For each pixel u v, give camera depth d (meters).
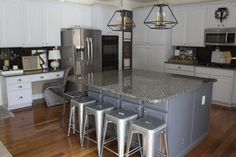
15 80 4.46
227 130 3.65
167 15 5.74
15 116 4.23
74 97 3.47
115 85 2.89
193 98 2.92
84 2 5.59
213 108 4.81
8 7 4.33
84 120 3.06
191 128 2.98
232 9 4.75
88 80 3.25
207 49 5.59
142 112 2.75
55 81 5.38
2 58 4.68
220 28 4.96
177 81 3.17
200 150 3.02
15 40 4.52
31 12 4.66
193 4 5.36
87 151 2.97
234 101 4.78
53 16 5.03
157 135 2.47
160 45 6.04
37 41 4.84
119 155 2.56
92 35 5.41
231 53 5.20
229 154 2.90
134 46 6.75
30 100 4.77
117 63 6.25
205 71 5.09
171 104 2.53
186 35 5.61
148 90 2.62
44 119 4.11
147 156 2.31
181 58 5.90
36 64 5.09
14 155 2.84
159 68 6.16
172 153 2.67
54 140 3.27
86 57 5.36
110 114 2.63
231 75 4.71
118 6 6.21
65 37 5.25
